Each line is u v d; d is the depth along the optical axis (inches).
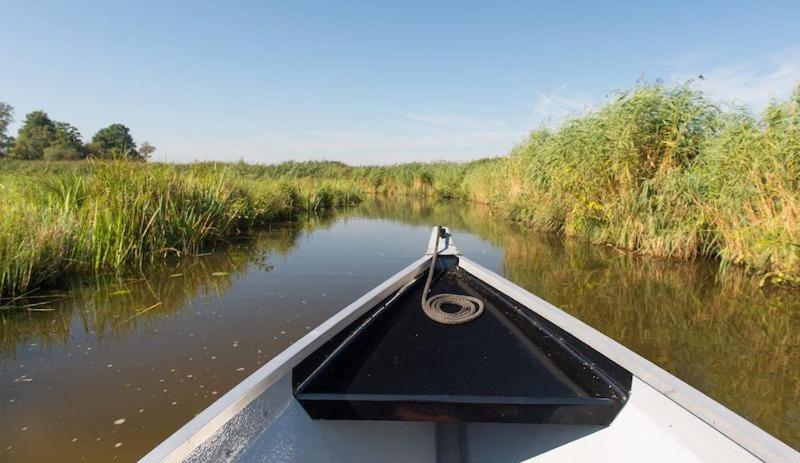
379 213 615.8
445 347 88.0
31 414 100.7
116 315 167.3
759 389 115.3
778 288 204.1
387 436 76.6
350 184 903.1
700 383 118.8
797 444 92.0
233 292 199.2
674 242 261.9
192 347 138.3
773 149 213.2
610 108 311.3
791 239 198.1
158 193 278.5
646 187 275.9
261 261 267.1
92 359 129.5
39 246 192.1
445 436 75.9
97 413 101.0
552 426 77.0
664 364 130.3
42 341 143.0
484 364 81.7
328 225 462.0
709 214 248.2
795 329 156.1
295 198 581.3
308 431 68.4
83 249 216.1
